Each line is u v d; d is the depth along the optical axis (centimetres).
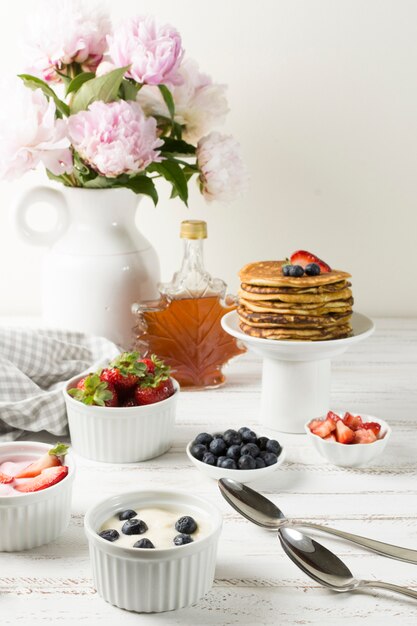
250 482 132
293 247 176
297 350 138
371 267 177
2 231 175
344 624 113
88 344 152
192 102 154
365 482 133
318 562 117
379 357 165
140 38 147
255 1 168
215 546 116
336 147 173
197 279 152
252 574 119
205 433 137
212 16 169
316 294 138
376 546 120
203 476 134
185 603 115
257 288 138
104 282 153
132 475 134
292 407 142
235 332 140
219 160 153
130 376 138
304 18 169
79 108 149
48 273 155
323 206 175
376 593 117
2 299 177
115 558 113
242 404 150
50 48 149
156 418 136
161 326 152
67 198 154
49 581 118
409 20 169
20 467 128
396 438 141
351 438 135
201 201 174
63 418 140
